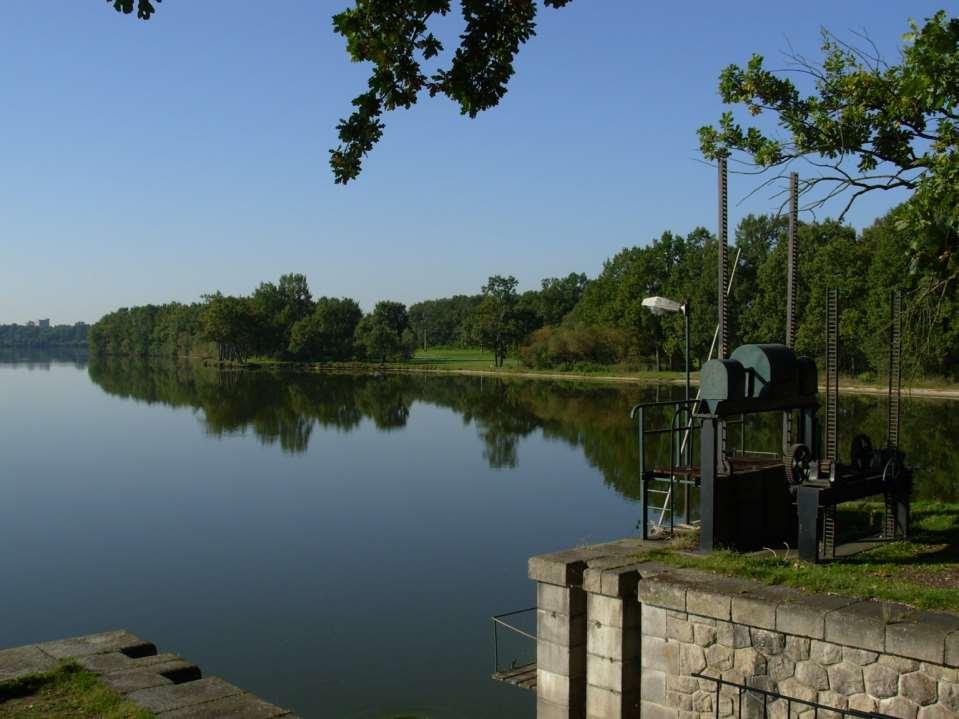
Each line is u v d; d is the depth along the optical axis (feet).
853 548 33.99
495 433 144.66
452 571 63.31
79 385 288.51
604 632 30.27
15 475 109.81
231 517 83.61
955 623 22.30
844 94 43.78
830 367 31.68
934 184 29.04
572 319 310.04
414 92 23.99
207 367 422.00
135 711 19.27
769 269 206.59
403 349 399.85
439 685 43.57
